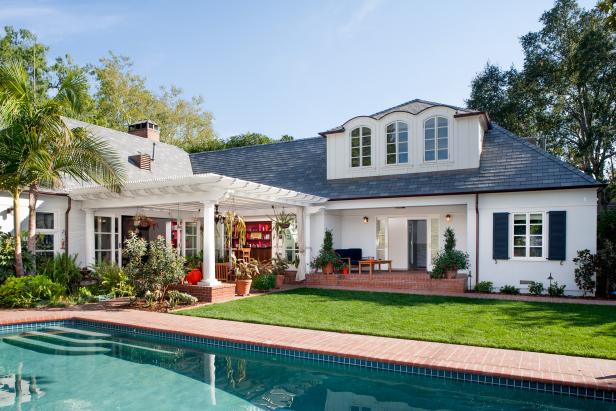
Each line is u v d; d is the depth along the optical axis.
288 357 8.48
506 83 32.31
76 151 13.58
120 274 15.02
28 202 15.16
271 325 10.35
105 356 9.02
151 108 44.84
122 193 14.99
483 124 19.16
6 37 35.25
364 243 20.92
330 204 19.31
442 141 18.86
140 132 24.91
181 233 20.64
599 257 14.27
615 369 6.87
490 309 12.05
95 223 17.42
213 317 11.29
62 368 8.27
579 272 14.62
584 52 26.34
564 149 31.70
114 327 10.84
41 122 12.74
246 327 10.17
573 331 9.30
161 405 6.55
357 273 19.23
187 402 6.68
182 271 13.41
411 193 17.64
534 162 16.95
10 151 12.59
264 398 6.85
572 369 6.87
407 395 6.89
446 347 8.27
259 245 21.25
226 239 21.39
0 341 10.12
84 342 10.06
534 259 15.74
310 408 6.45
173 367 8.30
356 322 10.42
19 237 13.54
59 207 16.20
